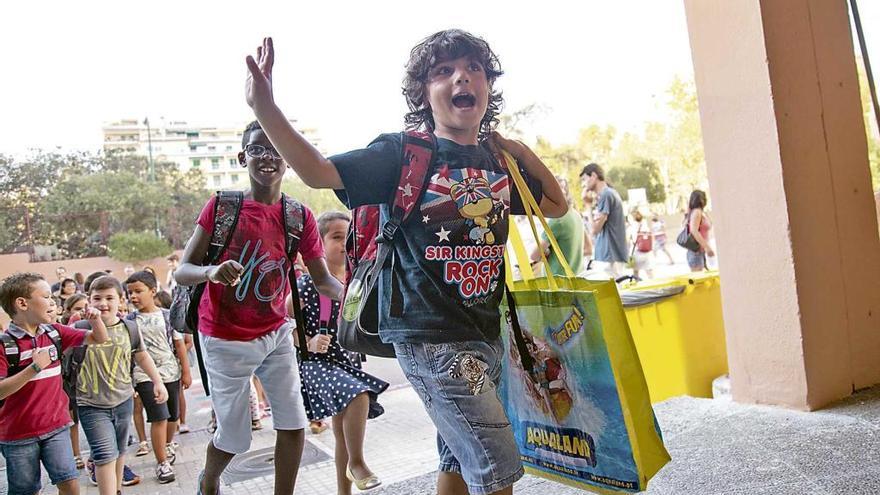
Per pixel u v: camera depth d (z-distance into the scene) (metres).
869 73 3.58
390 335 1.76
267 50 1.63
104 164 34.22
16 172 31.77
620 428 1.83
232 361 2.70
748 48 3.44
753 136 3.48
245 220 2.69
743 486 2.53
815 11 3.54
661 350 4.38
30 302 3.61
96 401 4.14
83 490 4.86
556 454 2.02
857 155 3.66
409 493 2.93
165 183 34.78
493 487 1.68
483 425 1.70
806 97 3.47
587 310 1.83
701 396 4.53
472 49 1.87
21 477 3.54
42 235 30.66
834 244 3.54
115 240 29.05
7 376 3.50
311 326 3.47
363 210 1.98
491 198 1.82
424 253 1.73
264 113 1.60
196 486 4.76
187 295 2.77
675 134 34.97
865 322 3.64
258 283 2.70
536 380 2.01
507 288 2.01
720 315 4.75
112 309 4.31
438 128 1.90
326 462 4.78
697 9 3.66
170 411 5.49
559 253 1.94
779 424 3.20
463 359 1.72
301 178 1.64
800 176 3.42
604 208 7.39
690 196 8.83
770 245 3.47
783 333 3.46
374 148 1.74
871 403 3.36
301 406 2.84
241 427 2.74
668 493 2.54
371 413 3.55
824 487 2.43
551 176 2.15
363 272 1.87
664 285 4.48
